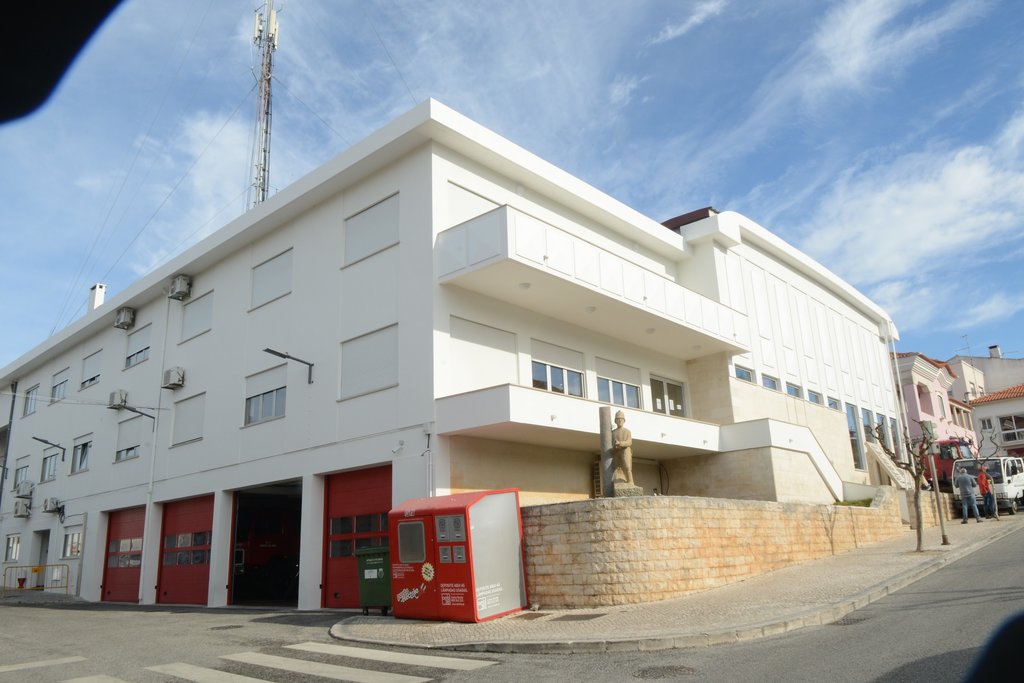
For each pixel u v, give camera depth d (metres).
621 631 9.38
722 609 10.63
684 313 20.31
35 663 9.46
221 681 7.91
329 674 8.05
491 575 11.92
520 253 15.23
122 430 25.31
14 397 34.59
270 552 22.94
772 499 19.80
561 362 18.95
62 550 27.39
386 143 16.81
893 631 8.30
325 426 17.39
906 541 19.20
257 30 25.84
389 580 13.30
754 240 26.84
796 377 27.86
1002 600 9.55
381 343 16.70
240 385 20.34
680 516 13.07
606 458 14.81
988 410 50.56
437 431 15.09
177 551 21.75
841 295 33.47
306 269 19.09
